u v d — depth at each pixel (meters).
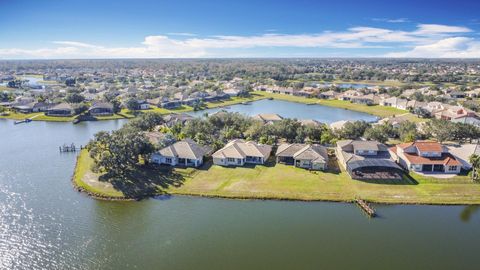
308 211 57.28
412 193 63.12
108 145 70.94
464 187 65.62
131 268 42.66
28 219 54.12
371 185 66.31
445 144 92.75
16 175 72.56
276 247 47.00
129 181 67.38
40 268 42.72
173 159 75.62
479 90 198.12
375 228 52.16
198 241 48.31
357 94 190.12
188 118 123.94
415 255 45.44
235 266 42.94
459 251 46.41
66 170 75.81
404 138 97.00
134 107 151.50
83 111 146.50
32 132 114.38
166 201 60.56
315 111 163.88
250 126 103.12
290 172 72.81
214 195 62.22
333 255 45.31
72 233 50.28
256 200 61.09
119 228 51.72
